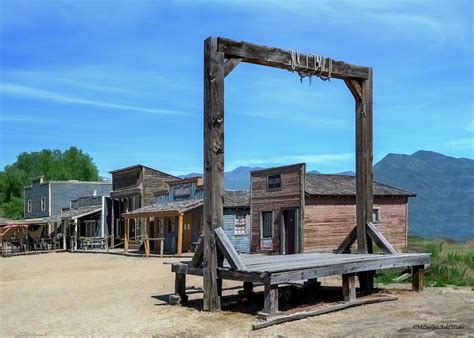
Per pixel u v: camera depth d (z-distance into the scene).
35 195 57.00
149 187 38.38
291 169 26.09
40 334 8.16
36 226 46.75
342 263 9.45
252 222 28.56
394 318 8.38
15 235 45.03
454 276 13.13
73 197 53.88
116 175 42.00
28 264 26.06
